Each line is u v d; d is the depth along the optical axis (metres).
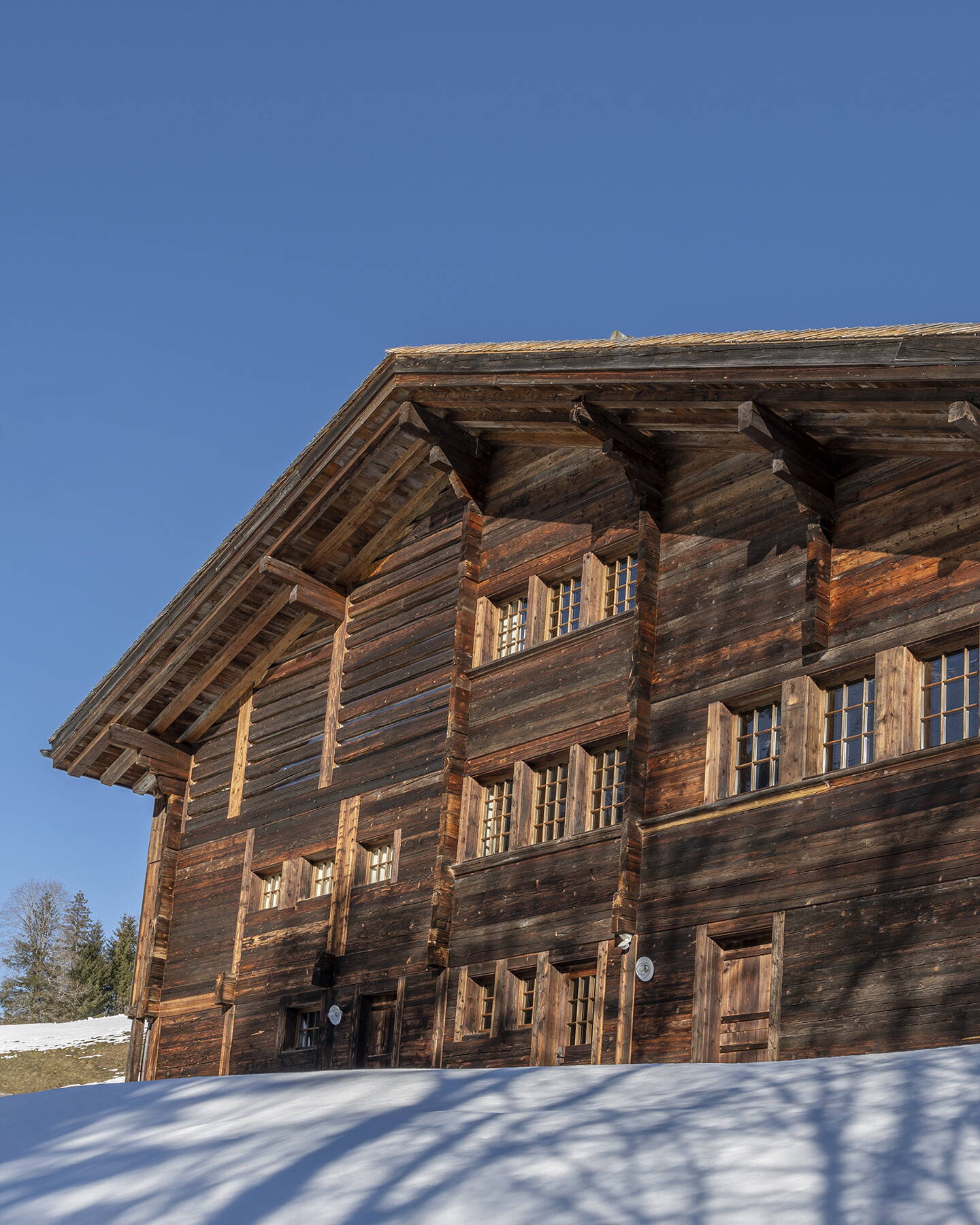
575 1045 14.56
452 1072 8.82
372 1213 5.66
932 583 12.82
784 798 13.32
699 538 15.16
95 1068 29.59
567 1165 6.07
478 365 15.79
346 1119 7.30
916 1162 5.66
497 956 15.62
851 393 12.47
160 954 20.69
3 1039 32.62
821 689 13.63
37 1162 7.18
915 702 12.75
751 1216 5.29
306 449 18.16
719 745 14.14
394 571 19.30
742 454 15.06
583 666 15.96
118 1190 6.42
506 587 17.36
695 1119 6.70
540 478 17.47
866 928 12.24
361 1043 17.14
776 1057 12.46
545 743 16.05
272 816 19.84
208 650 20.56
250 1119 7.61
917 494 13.20
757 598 14.32
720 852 13.71
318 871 19.14
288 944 18.77
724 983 13.41
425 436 17.39
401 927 17.11
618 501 16.31
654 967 13.88
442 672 17.89
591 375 14.52
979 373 11.23
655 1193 5.63
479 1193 5.79
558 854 15.39
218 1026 19.36
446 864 16.48
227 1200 6.04
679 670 14.83
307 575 19.45
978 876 11.59
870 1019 11.92
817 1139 6.12
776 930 12.91
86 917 71.00
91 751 21.53
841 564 13.64
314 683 19.97
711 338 13.41
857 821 12.65
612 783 15.39
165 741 21.69
